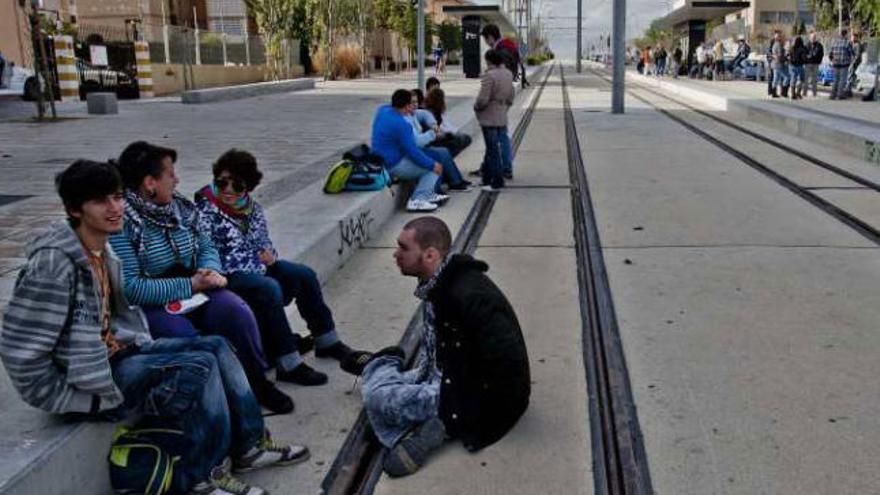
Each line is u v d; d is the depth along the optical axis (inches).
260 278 175.0
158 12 1700.3
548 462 145.1
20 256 245.3
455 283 147.9
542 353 192.5
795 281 240.8
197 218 163.9
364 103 930.7
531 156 512.7
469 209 355.6
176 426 127.4
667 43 2682.1
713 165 462.9
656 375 177.2
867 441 147.5
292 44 1660.9
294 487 138.3
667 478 137.5
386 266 273.1
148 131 623.5
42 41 724.0
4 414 125.3
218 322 157.3
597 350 193.3
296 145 521.7
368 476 143.1
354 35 1845.5
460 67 2501.2
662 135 617.3
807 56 874.8
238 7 1824.6
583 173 442.6
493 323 145.6
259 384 161.6
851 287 234.2
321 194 326.6
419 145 391.2
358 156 329.7
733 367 180.4
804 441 148.1
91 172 120.6
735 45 1734.7
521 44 2299.5
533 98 1065.5
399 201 359.9
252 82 1494.8
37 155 486.3
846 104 788.0
